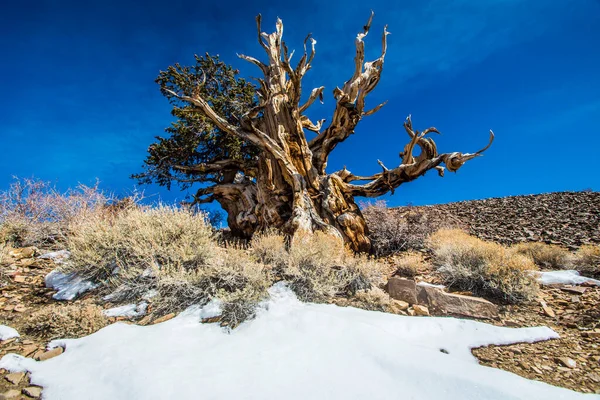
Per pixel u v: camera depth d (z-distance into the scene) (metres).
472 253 6.10
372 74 11.27
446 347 3.56
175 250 5.46
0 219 7.84
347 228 10.07
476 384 2.62
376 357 3.06
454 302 4.73
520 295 5.14
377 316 4.22
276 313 4.15
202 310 4.25
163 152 15.16
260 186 12.41
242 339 3.53
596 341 3.69
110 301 4.67
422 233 10.33
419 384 2.67
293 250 5.93
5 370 2.98
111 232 5.83
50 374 2.88
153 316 4.23
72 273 5.41
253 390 2.55
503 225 12.37
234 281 4.67
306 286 5.05
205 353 3.21
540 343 3.74
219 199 14.70
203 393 2.49
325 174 12.51
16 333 3.75
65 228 8.38
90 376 2.82
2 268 5.75
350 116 11.48
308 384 2.64
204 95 15.79
